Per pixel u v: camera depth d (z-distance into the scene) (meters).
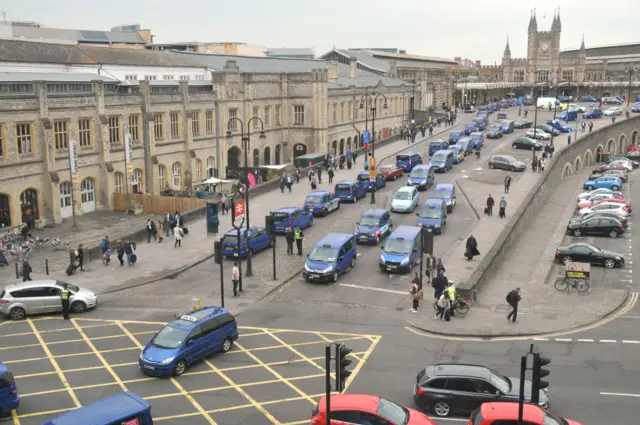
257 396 22.58
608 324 29.59
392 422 18.27
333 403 18.89
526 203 51.34
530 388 20.95
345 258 38.09
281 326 29.91
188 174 67.62
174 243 45.66
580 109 134.75
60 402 22.17
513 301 29.39
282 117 84.88
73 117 53.34
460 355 26.09
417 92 128.12
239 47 124.62
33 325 30.33
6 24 77.50
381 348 27.00
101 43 106.88
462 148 79.81
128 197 56.88
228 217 53.16
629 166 80.81
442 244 44.06
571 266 34.38
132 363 25.64
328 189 63.75
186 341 24.78
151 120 61.19
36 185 50.66
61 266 40.47
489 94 182.88
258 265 40.28
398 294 34.47
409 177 63.41
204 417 21.00
